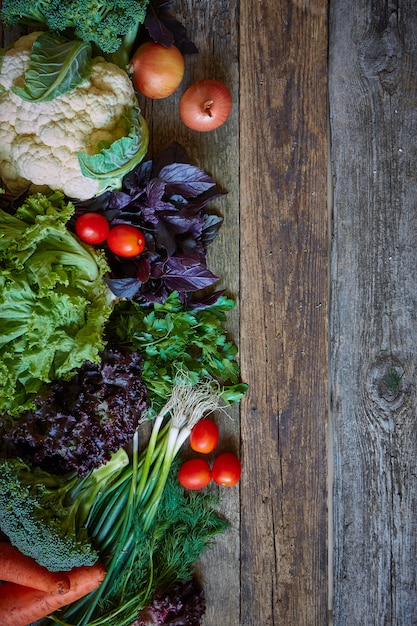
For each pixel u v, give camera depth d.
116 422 1.07
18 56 1.02
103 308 1.05
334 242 1.15
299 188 1.14
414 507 1.16
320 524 1.16
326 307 1.15
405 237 1.15
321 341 1.15
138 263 1.09
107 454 1.07
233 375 1.14
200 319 1.12
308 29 1.13
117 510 1.13
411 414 1.15
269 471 1.16
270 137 1.14
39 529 1.04
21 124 1.03
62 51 1.01
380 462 1.16
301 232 1.15
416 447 1.15
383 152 1.14
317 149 1.14
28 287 1.00
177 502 1.14
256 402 1.16
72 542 1.06
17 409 1.03
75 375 1.06
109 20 1.01
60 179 1.04
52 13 1.00
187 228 1.09
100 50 1.06
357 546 1.17
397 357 1.15
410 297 1.15
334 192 1.15
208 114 1.08
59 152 1.03
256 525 1.16
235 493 1.16
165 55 1.07
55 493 1.07
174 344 1.10
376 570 1.16
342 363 1.16
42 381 1.04
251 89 1.14
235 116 1.14
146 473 1.12
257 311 1.15
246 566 1.16
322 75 1.14
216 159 1.14
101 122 1.03
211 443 1.11
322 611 1.16
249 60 1.13
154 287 1.11
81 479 1.09
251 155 1.14
